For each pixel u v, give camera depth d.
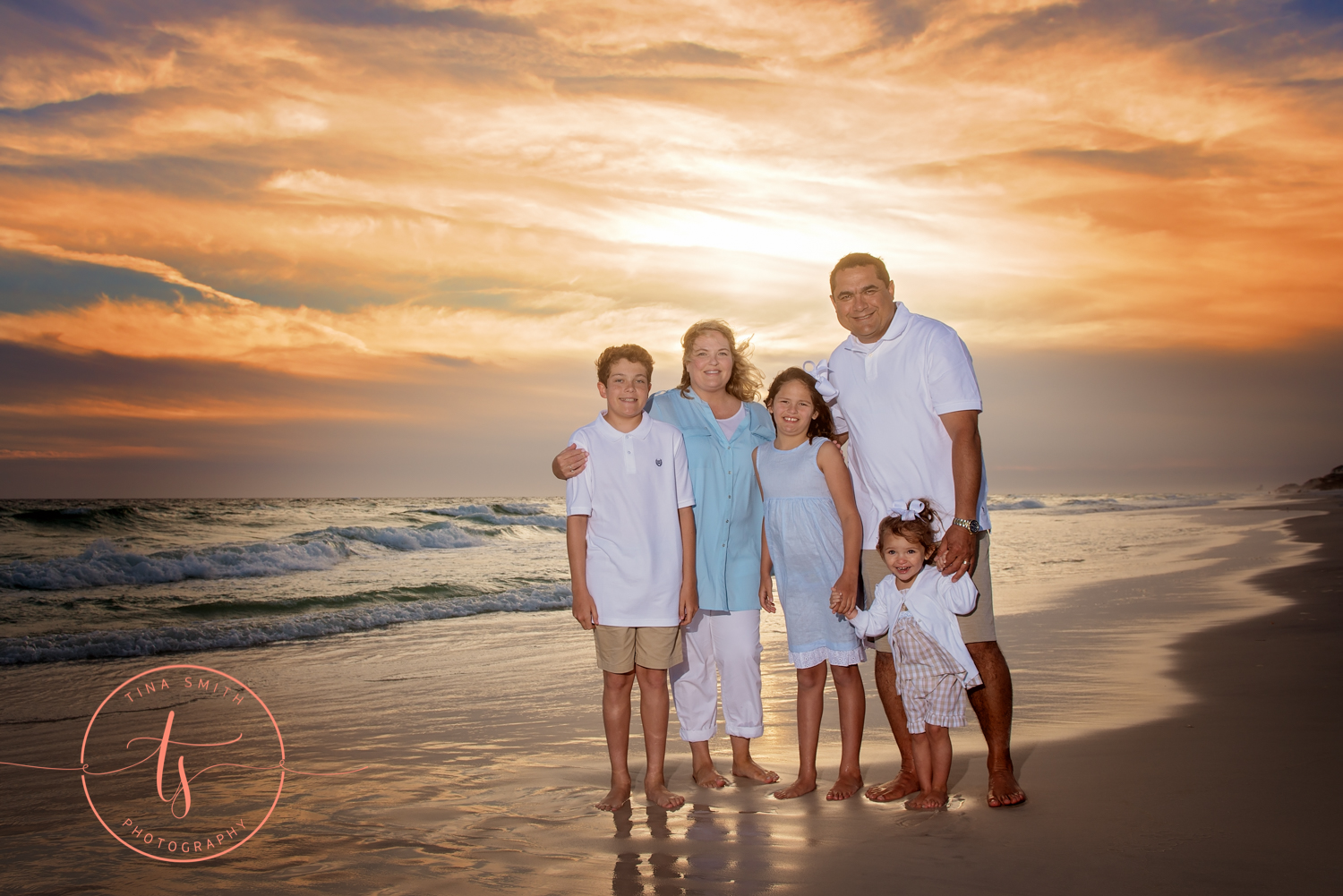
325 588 11.45
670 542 3.21
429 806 3.09
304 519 23.59
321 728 4.46
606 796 3.16
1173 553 15.09
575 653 6.89
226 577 12.84
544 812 3.00
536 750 3.96
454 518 24.88
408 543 18.50
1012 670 5.23
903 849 2.46
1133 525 26.22
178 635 7.58
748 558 3.45
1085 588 9.95
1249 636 6.08
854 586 3.07
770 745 3.93
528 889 2.27
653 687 3.17
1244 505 43.50
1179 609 7.88
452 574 13.45
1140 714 4.04
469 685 5.62
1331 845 2.33
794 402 3.19
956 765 3.33
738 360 3.68
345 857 2.58
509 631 8.20
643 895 2.21
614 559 3.16
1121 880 2.16
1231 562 12.63
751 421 3.54
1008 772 2.87
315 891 2.31
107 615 9.27
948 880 2.22
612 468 3.21
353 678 5.92
